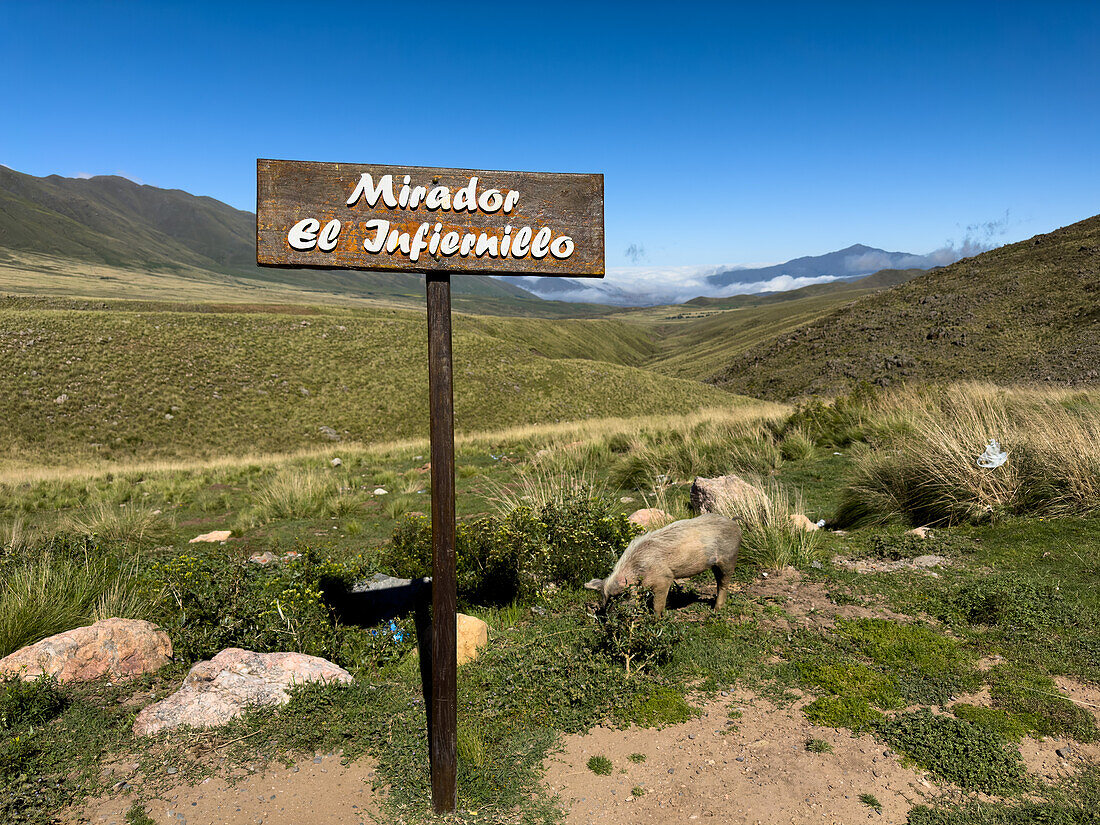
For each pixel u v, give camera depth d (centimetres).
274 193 292
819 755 320
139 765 330
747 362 8675
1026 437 738
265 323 5425
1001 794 283
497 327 16125
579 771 321
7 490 1670
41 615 493
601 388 5662
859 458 982
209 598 488
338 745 348
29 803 298
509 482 1241
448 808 293
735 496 704
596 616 485
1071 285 5572
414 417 4441
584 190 314
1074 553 534
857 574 555
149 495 1538
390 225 298
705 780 308
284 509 1142
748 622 477
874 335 6725
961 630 439
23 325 4381
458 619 471
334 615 530
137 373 4188
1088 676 368
